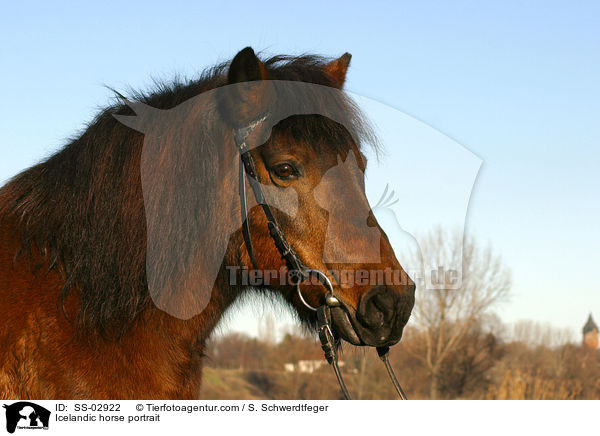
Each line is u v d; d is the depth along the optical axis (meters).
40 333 2.18
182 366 2.43
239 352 24.75
